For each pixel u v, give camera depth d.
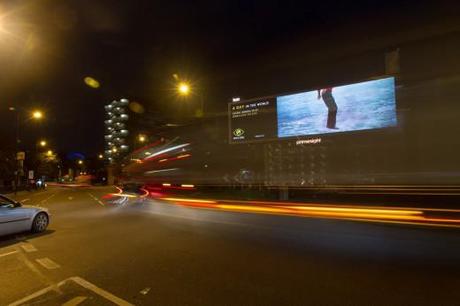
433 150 21.16
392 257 7.03
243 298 4.95
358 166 23.03
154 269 6.44
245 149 32.28
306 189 22.92
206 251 7.81
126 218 14.09
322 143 23.88
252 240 8.98
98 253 7.79
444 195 16.11
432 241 8.38
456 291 5.08
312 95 24.16
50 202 25.47
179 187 36.22
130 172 57.62
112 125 113.19
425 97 21.75
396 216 12.00
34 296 5.21
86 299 5.03
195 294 5.14
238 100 27.11
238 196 24.14
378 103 21.94
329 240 8.80
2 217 9.52
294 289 5.28
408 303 4.67
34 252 8.00
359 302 4.73
